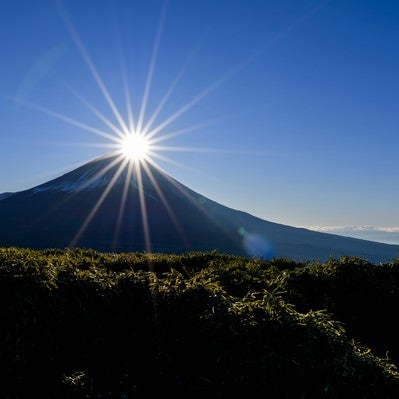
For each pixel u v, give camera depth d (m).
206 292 9.63
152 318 9.31
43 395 7.48
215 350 7.88
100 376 8.27
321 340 7.59
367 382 7.15
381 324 13.30
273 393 7.03
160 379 8.17
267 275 15.46
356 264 15.48
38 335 8.23
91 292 9.55
